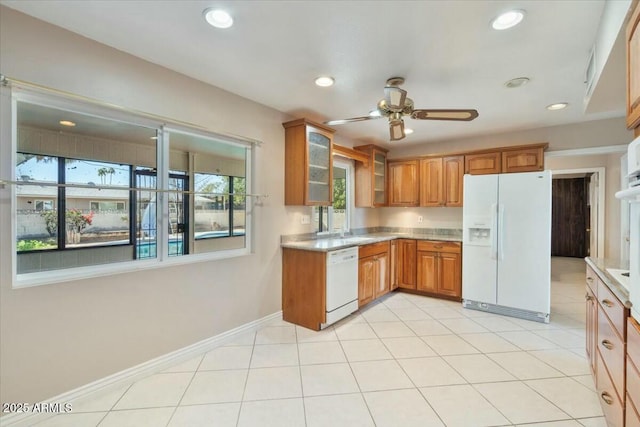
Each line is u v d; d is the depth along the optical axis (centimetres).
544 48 208
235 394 209
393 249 450
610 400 164
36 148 188
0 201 170
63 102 194
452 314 366
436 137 448
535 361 254
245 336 303
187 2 164
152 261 240
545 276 338
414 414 189
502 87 272
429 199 457
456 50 211
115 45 209
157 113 236
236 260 298
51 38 186
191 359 257
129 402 200
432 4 163
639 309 122
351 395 208
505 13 171
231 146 300
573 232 803
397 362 252
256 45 207
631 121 132
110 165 220
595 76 199
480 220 376
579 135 375
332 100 308
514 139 416
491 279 370
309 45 206
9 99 173
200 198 275
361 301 375
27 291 178
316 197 359
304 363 250
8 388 173
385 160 501
